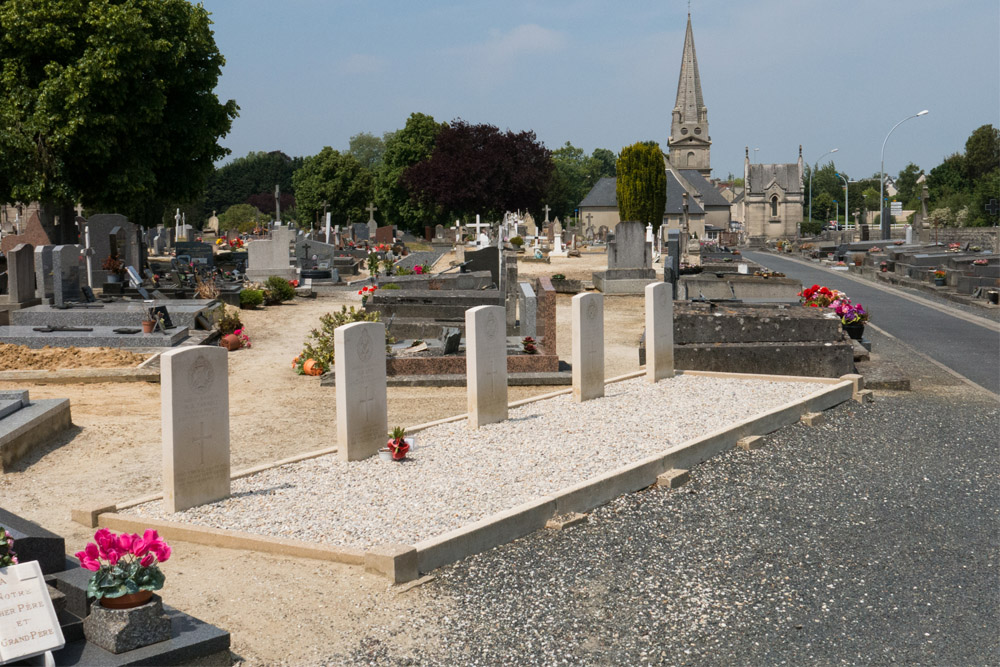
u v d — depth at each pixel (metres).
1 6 34.12
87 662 5.36
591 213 116.44
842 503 9.62
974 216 84.88
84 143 34.34
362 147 157.75
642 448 10.84
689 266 38.88
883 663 6.11
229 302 27.17
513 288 23.81
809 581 7.51
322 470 10.00
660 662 6.08
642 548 8.19
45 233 37.59
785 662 6.11
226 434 9.00
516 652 6.14
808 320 16.94
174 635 5.76
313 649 6.07
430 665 5.92
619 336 23.48
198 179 40.41
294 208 140.62
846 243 72.75
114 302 22.56
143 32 35.31
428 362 16.44
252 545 7.80
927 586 7.43
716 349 16.84
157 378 15.87
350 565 7.46
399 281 26.25
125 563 5.63
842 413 14.05
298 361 17.48
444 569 7.55
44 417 11.62
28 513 9.03
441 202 82.69
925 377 17.69
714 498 9.71
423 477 9.64
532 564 7.73
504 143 82.06
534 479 9.55
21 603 5.30
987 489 10.19
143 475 10.43
